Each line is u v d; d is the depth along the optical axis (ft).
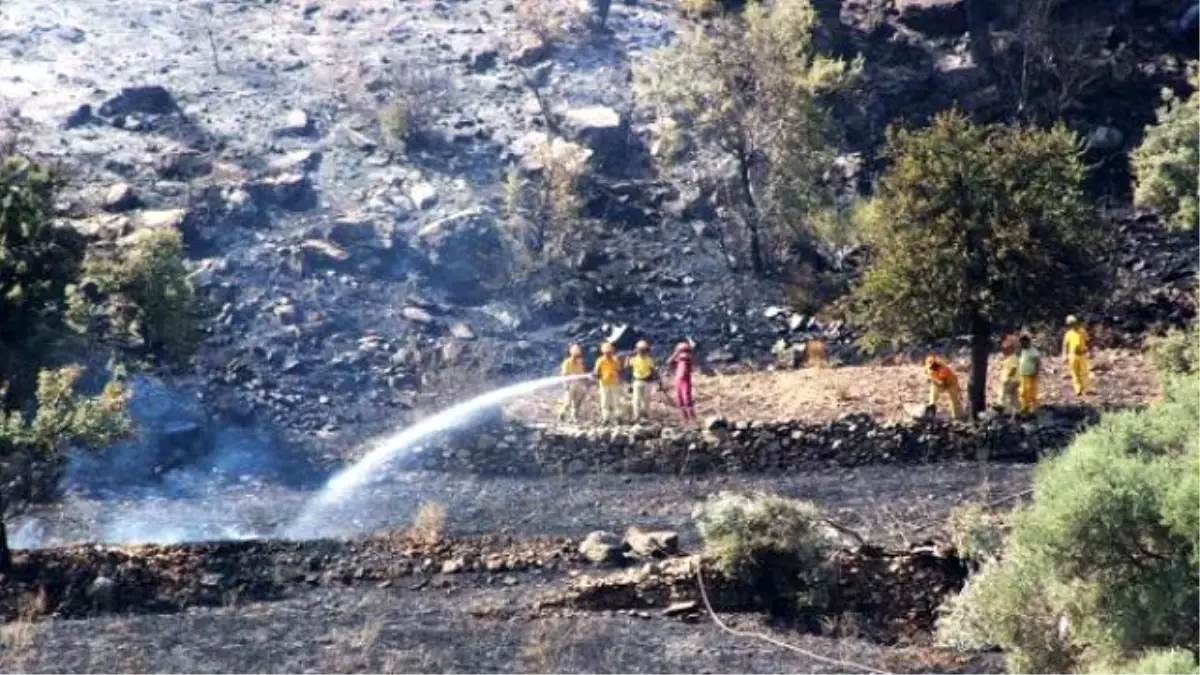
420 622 137.08
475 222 216.95
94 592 140.67
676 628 138.31
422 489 171.63
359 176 225.97
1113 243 209.56
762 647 134.62
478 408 187.01
